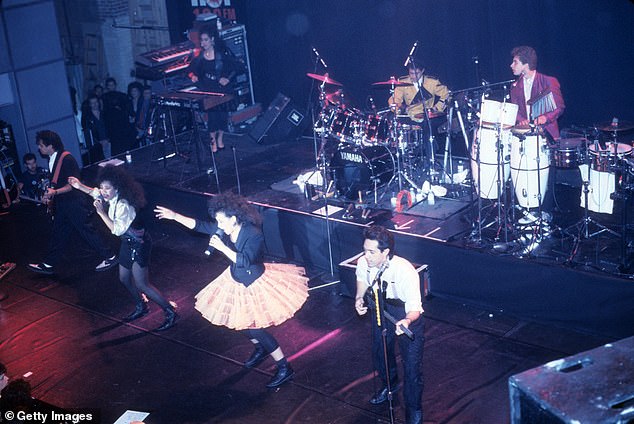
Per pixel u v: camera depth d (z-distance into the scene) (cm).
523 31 908
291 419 587
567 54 888
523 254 691
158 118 1057
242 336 716
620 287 630
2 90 1091
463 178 881
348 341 688
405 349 530
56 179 840
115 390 648
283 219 845
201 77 1101
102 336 740
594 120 896
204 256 897
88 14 1402
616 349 193
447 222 782
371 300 525
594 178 708
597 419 171
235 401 618
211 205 588
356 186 866
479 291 716
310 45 1115
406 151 867
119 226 688
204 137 1152
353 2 1047
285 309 596
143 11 1355
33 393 653
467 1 938
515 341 665
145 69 1189
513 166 743
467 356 648
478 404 581
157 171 1033
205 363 678
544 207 772
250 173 1000
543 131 727
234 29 1166
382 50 1042
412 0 988
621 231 689
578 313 662
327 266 827
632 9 827
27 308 812
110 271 879
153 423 597
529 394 181
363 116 862
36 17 1101
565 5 870
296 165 1016
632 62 847
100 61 1417
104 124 1214
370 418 577
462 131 865
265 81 1198
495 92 820
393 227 780
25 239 994
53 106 1144
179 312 773
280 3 1124
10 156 1113
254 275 595
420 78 895
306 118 1116
